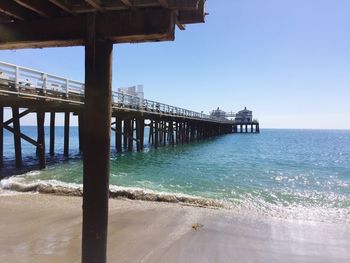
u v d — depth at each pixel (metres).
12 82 10.69
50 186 9.54
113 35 2.59
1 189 9.59
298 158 26.17
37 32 2.74
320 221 7.55
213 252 5.40
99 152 2.57
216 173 15.20
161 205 8.29
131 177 13.05
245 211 8.20
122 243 5.59
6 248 5.20
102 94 2.62
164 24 2.54
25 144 33.53
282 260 5.28
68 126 18.47
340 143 55.66
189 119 32.50
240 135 72.56
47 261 4.73
